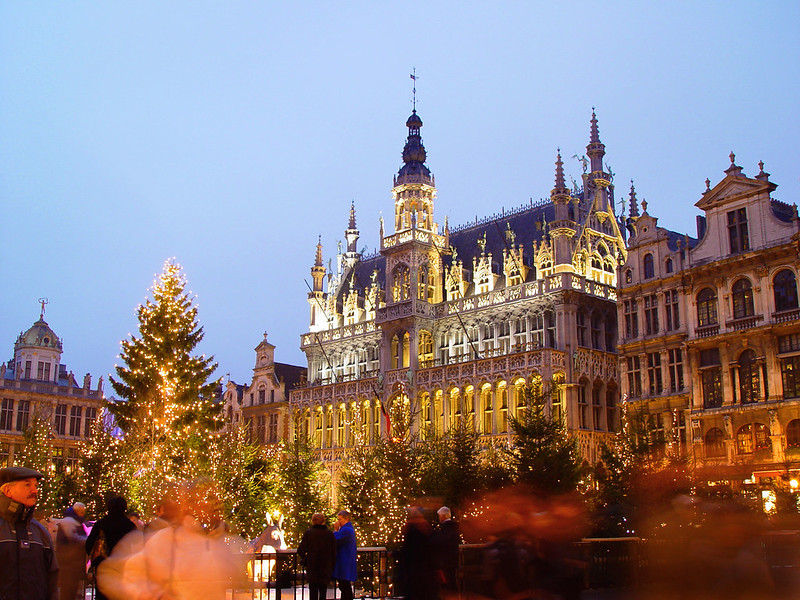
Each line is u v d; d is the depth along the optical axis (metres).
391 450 46.84
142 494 44.00
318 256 85.81
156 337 55.56
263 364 88.88
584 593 21.20
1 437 94.12
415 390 65.81
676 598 13.30
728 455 46.53
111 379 55.91
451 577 16.81
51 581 10.80
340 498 53.25
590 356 59.06
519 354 58.53
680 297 51.31
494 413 59.34
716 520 13.21
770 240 46.97
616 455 43.09
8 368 111.19
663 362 51.75
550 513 15.19
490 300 64.88
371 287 81.00
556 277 59.16
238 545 13.26
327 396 75.50
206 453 51.09
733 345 47.84
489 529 16.34
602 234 64.38
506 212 73.00
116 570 11.49
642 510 33.84
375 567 27.31
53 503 53.59
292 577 22.45
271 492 53.38
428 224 70.88
